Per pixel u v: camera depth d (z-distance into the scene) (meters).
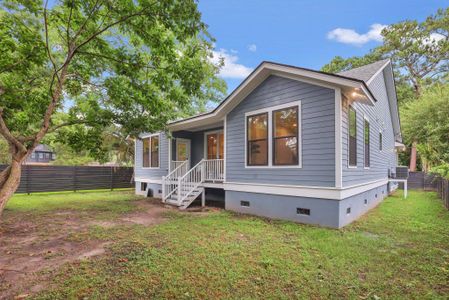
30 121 6.91
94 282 2.97
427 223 6.12
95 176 14.84
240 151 7.80
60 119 9.22
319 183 5.86
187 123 9.67
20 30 4.94
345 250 4.09
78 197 11.64
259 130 7.32
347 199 6.11
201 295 2.71
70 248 4.28
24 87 6.27
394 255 3.93
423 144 16.50
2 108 5.32
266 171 7.01
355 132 6.90
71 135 7.37
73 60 6.39
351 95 6.26
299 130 6.30
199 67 6.10
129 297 2.65
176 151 11.25
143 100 7.16
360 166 7.34
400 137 16.95
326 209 5.73
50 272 3.28
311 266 3.47
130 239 4.73
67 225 5.99
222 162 8.84
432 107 14.41
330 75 5.55
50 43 7.57
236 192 7.90
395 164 17.06
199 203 9.86
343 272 3.31
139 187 13.09
